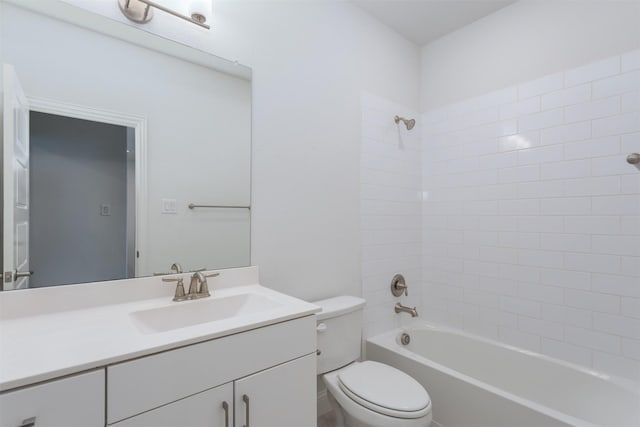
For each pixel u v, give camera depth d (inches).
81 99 44.4
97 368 27.7
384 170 85.0
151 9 49.3
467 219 85.2
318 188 70.2
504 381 74.2
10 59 39.6
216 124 56.1
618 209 61.9
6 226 39.5
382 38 85.4
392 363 73.0
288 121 65.1
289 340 40.8
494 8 79.3
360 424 51.5
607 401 60.2
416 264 93.4
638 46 59.7
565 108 68.6
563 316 68.6
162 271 50.7
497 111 79.5
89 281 44.5
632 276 60.3
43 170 41.8
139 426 29.4
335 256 73.4
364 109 80.4
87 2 44.4
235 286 56.7
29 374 24.8
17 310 38.8
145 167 49.5
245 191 59.3
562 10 69.0
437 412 63.8
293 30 66.1
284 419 40.1
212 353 33.9
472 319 83.8
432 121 93.6
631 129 60.5
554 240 70.0
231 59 57.4
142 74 49.2
